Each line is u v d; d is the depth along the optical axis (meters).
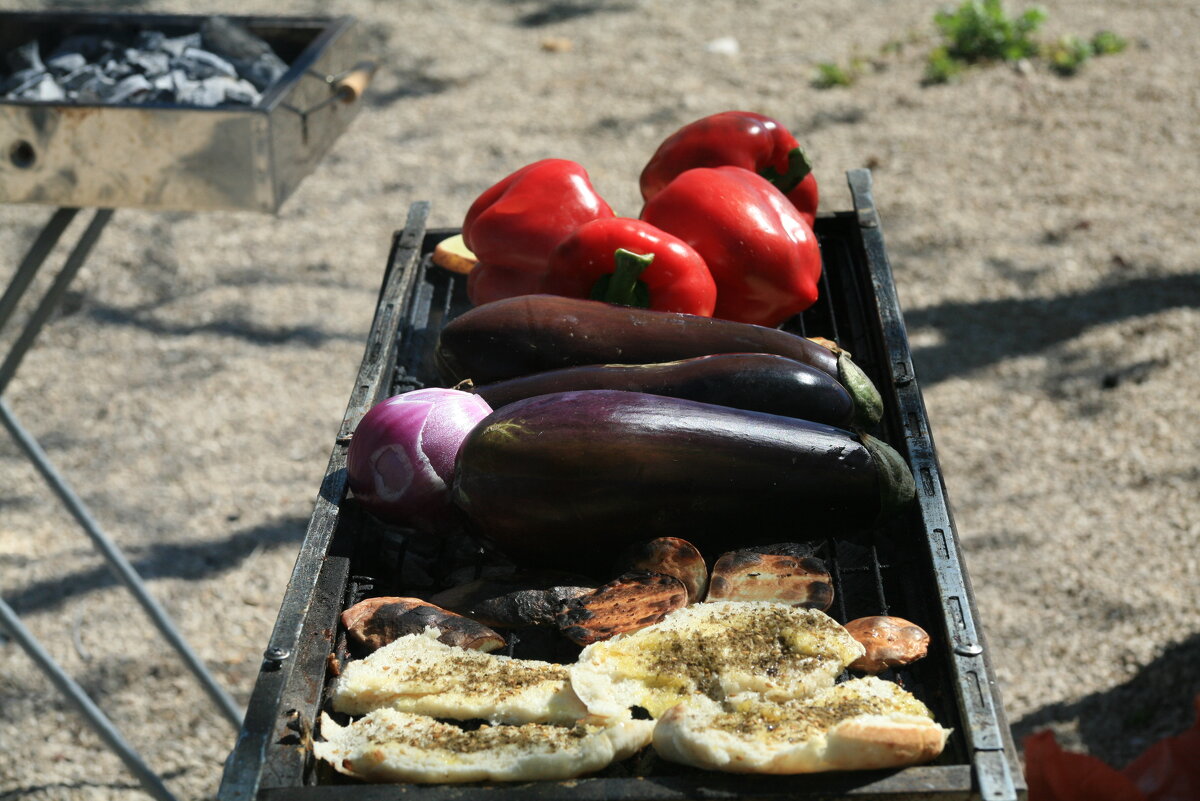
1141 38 5.18
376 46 5.29
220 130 1.90
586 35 5.41
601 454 1.03
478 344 1.25
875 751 0.81
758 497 1.05
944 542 1.03
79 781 2.23
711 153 1.61
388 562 1.14
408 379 1.37
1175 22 5.33
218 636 2.57
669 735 0.85
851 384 1.20
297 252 3.93
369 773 0.84
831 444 1.07
